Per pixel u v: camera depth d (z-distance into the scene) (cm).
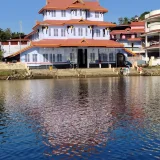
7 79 7069
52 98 4059
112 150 1903
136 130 2325
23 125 2562
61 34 8788
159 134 2211
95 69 7800
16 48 10075
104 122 2603
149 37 10219
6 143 2083
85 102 3672
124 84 5734
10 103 3722
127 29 11669
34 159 1786
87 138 2155
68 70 7606
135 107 3288
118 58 8825
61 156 1830
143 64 8662
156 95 4200
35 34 9738
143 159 1755
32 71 7325
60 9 9000
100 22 9094
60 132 2320
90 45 8212
